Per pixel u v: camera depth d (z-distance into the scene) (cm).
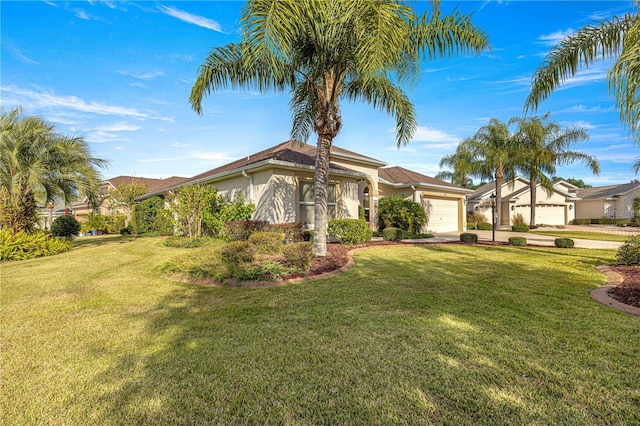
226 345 363
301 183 1336
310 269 741
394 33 677
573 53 732
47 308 504
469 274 717
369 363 316
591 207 3472
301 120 1179
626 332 381
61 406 260
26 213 1253
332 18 713
